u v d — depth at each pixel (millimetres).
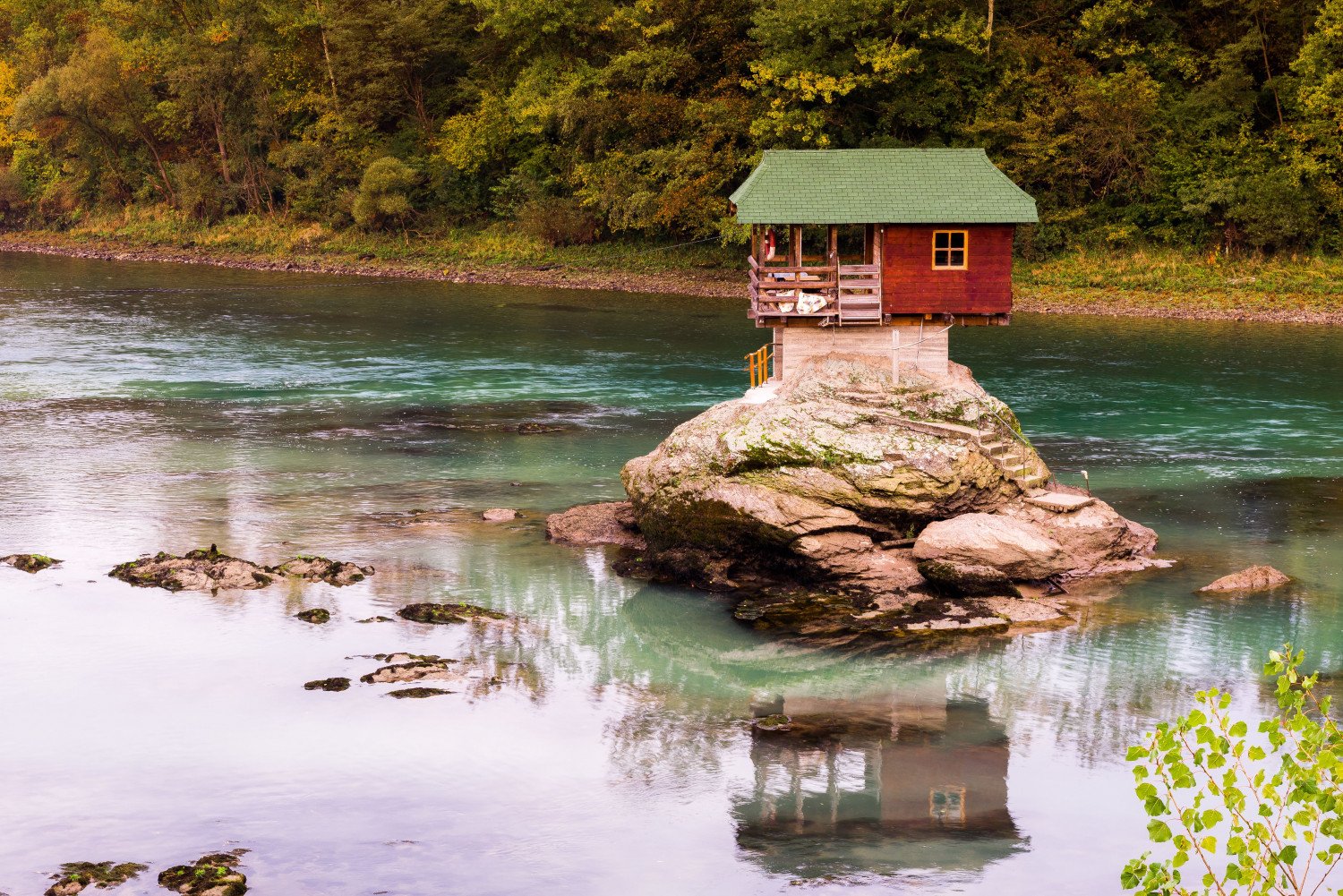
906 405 29875
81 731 20828
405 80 102250
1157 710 21812
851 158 31250
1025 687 22812
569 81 89188
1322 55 69375
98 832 17875
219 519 32031
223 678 22828
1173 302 69062
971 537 27453
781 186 30734
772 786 19438
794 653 24359
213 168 114688
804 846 17766
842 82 72812
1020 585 27625
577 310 72188
